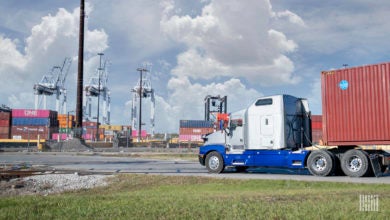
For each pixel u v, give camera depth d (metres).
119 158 33.72
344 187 11.36
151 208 7.00
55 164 25.22
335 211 6.45
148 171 18.80
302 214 6.20
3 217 6.38
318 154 14.87
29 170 19.02
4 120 71.31
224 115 17.47
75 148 51.38
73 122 81.06
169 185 13.83
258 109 16.39
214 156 17.31
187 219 6.08
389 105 13.84
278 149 15.87
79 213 6.62
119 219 6.10
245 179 13.65
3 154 42.75
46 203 7.77
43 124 72.38
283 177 14.45
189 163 25.59
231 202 7.56
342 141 14.77
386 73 14.02
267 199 8.07
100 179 16.16
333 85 15.20
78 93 62.41
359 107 14.49
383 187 10.83
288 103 16.19
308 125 16.83
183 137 68.81
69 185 15.55
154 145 59.06
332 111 15.12
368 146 14.34
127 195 9.85
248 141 16.50
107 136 87.62
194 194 9.95
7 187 15.59
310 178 13.91
